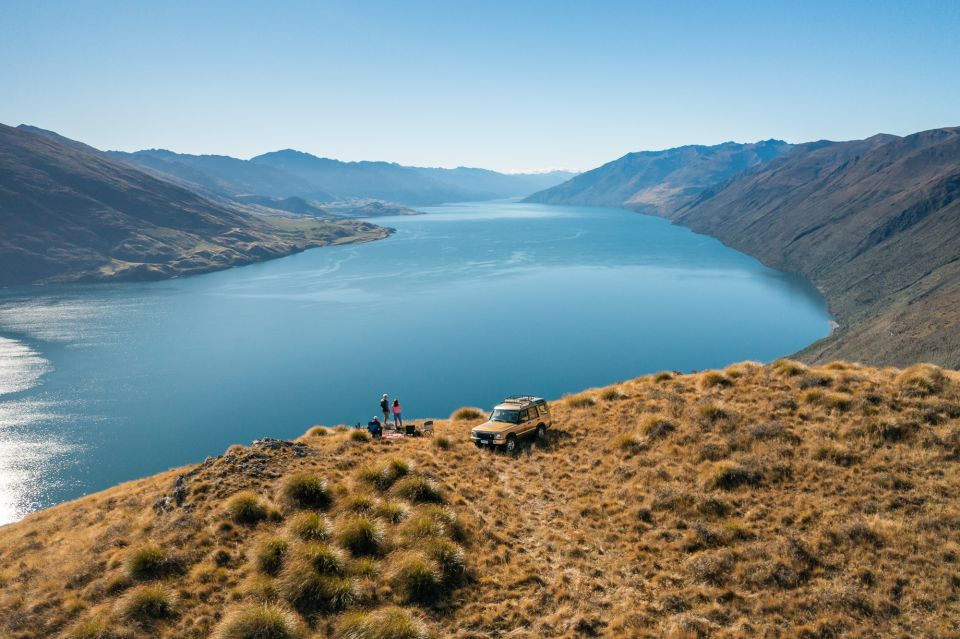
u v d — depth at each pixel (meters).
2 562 18.31
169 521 17.64
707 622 14.06
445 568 15.95
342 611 14.13
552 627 14.14
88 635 12.99
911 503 18.05
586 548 17.88
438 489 20.55
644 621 14.21
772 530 17.73
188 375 168.25
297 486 19.16
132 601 13.80
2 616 14.23
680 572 16.34
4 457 114.62
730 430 24.78
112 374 167.62
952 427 21.86
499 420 28.23
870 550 16.17
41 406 142.38
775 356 189.00
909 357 144.12
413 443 27.12
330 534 17.02
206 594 14.51
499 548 17.70
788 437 23.30
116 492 24.30
